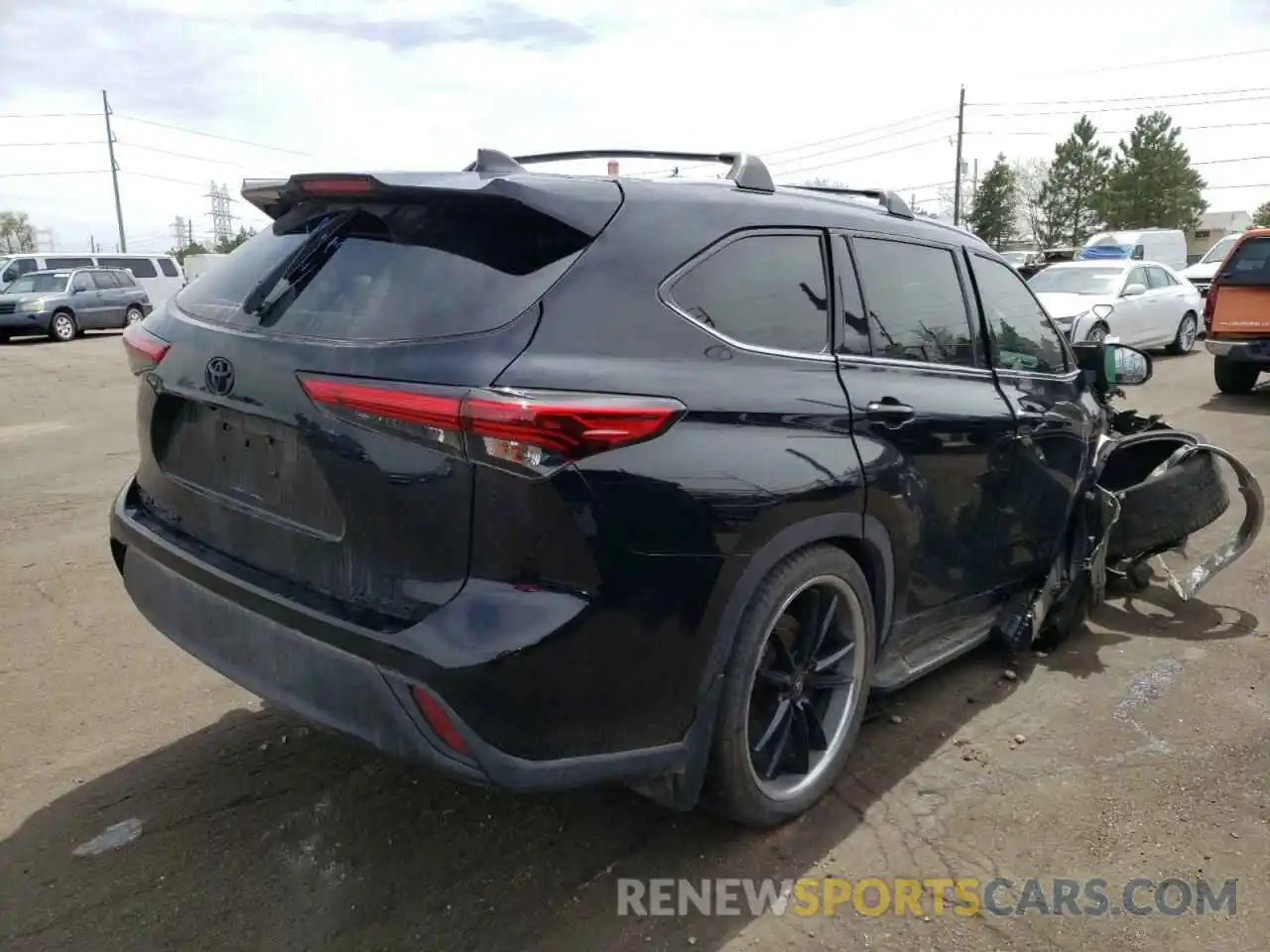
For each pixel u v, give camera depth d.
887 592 3.14
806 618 2.96
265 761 3.32
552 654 2.22
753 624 2.62
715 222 2.72
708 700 2.56
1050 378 4.10
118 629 4.41
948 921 2.60
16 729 3.51
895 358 3.21
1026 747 3.48
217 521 2.71
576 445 2.21
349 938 2.50
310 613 2.38
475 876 2.75
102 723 3.56
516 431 2.15
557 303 2.35
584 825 2.98
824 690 3.10
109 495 6.83
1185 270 24.75
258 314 2.62
